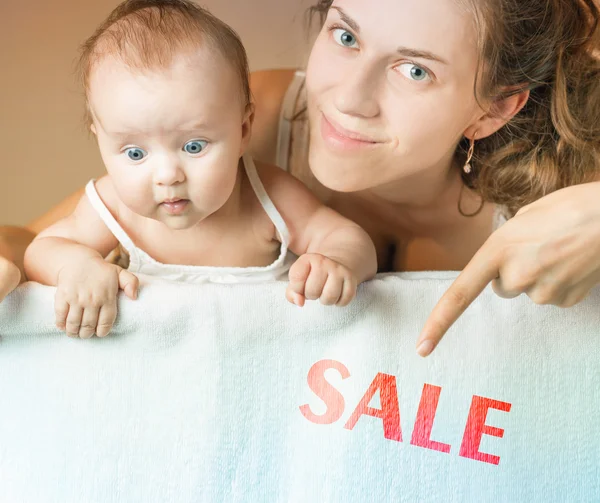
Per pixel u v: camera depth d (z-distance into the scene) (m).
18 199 1.57
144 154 0.80
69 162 1.58
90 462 0.78
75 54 1.54
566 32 0.95
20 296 0.78
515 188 1.05
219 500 0.78
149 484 0.78
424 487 0.79
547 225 0.71
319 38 0.87
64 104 1.56
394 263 1.20
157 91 0.77
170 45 0.79
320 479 0.78
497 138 1.03
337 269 0.77
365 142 0.86
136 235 0.96
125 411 0.78
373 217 1.13
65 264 0.81
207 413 0.78
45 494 0.78
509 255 0.72
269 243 0.99
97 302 0.77
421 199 1.06
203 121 0.79
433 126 0.85
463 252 1.15
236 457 0.78
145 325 0.77
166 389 0.78
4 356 0.79
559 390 0.79
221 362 0.78
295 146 1.13
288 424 0.79
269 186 0.97
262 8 1.57
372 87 0.83
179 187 0.81
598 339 0.79
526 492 0.79
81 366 0.79
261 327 0.78
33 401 0.79
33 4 1.53
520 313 0.79
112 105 0.78
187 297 0.77
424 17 0.79
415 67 0.82
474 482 0.79
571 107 1.01
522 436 0.79
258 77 1.19
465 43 0.82
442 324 0.70
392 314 0.79
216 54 0.81
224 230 0.96
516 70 0.89
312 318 0.78
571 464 0.80
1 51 1.53
